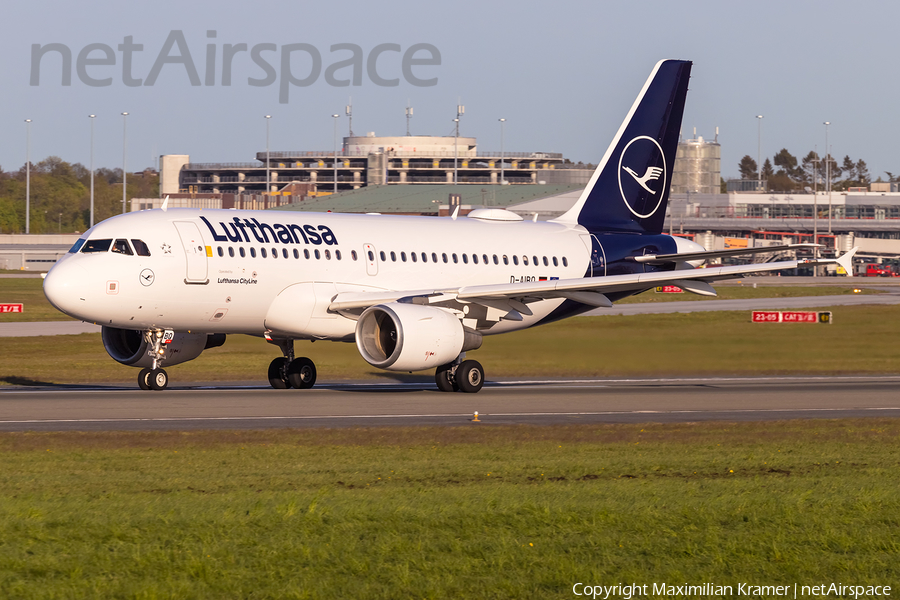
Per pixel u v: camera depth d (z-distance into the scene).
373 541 47.09
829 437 85.44
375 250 124.31
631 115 150.25
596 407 105.50
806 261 114.75
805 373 150.62
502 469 66.38
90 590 40.28
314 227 121.50
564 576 43.06
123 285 107.12
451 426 88.56
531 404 107.25
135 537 46.91
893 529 51.16
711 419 97.31
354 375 144.25
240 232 114.88
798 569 44.94
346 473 64.31
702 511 53.50
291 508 51.72
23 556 44.00
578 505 53.97
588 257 144.00
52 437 77.69
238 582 41.56
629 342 172.00
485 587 41.75
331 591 40.75
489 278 133.88
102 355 169.00
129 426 85.50
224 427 86.00
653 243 150.38
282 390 118.94
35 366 149.00
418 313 111.88
